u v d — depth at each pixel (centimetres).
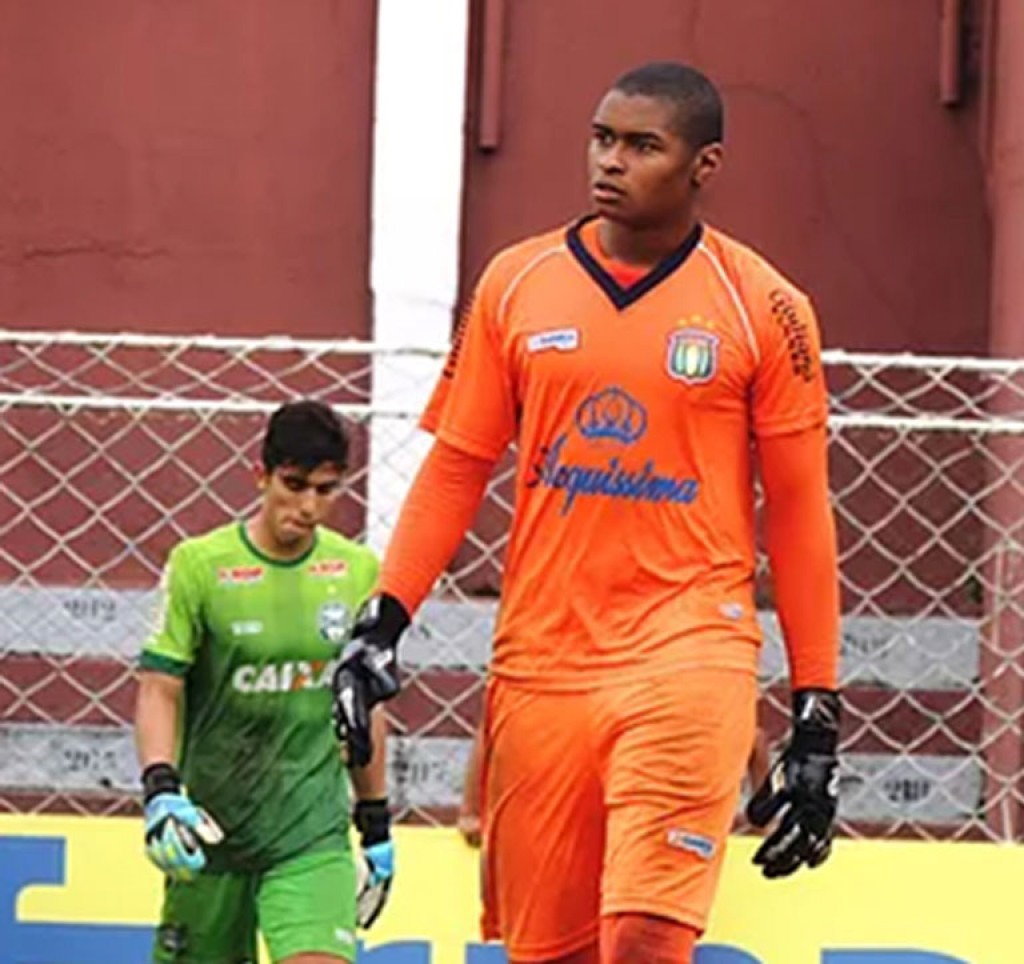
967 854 2725
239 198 3659
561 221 3691
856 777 3466
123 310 3647
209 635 2550
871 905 2706
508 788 2098
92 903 2731
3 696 3481
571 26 3703
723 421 2041
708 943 2689
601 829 2073
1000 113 3638
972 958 2708
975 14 3700
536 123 3694
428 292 3609
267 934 2544
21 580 3516
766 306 2042
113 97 3656
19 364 3634
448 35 3625
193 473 3609
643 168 2012
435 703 3431
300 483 2520
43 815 3125
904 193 3709
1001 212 3616
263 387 3641
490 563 3516
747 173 3716
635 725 2009
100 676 3503
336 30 3666
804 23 3706
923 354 3712
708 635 2027
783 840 2067
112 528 3591
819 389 2067
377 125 3619
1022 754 3303
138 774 3422
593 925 2105
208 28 3662
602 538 2042
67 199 3653
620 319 2031
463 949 2711
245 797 2555
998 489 3538
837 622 2097
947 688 3509
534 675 2069
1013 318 3519
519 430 2102
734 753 2016
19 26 3653
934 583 3625
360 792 2608
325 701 2577
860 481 3494
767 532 2122
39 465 3600
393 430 3447
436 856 2727
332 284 3653
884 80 3712
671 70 2041
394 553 2120
